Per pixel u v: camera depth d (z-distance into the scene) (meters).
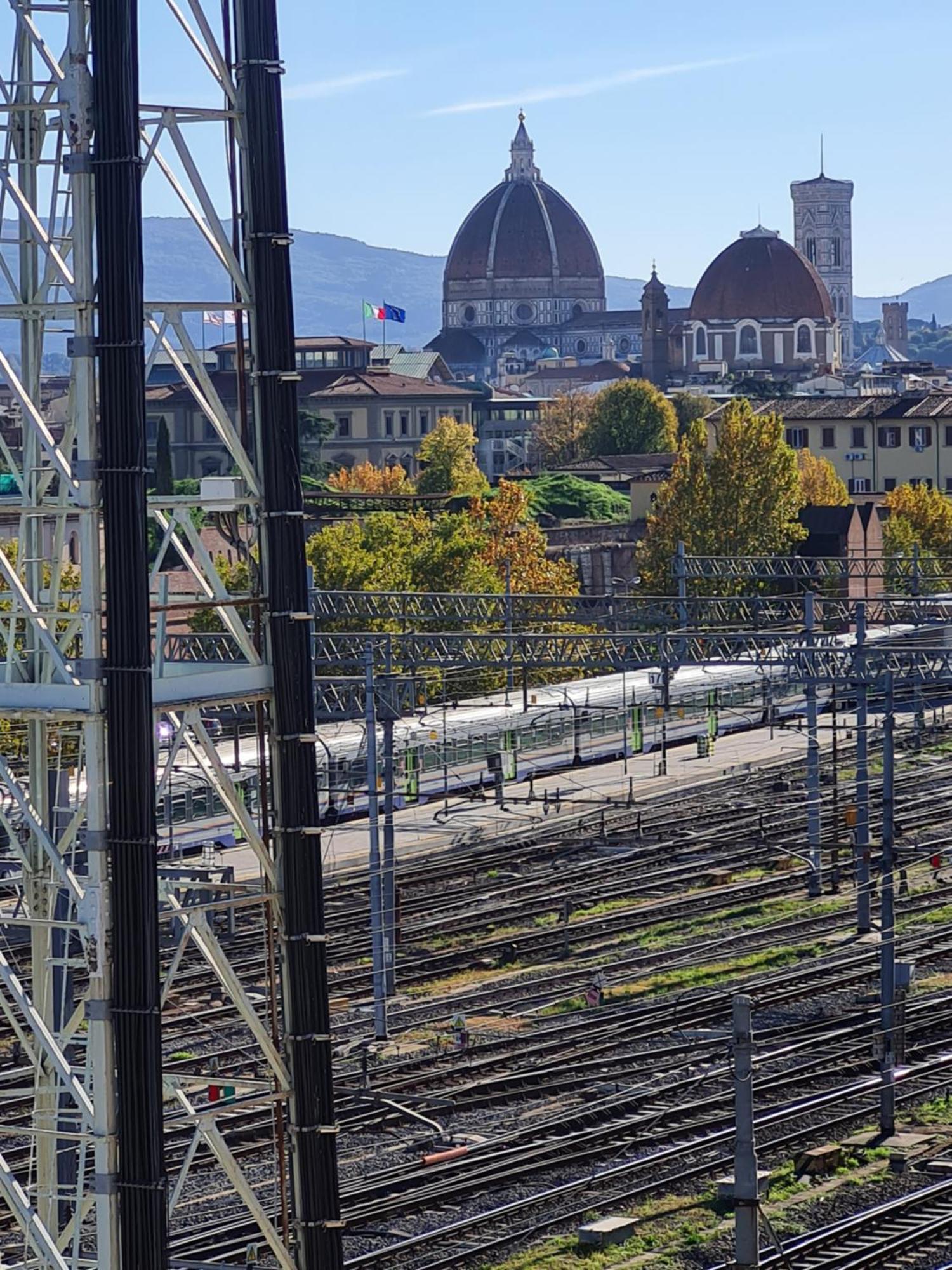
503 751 68.06
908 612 80.50
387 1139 37.75
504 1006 48.03
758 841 66.06
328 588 84.25
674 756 83.31
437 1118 38.94
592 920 56.81
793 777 78.62
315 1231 23.98
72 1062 39.75
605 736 79.56
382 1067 42.38
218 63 23.56
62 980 26.11
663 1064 42.28
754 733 89.44
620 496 154.00
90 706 22.39
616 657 68.12
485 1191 34.19
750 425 107.25
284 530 23.86
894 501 123.31
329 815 67.44
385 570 84.88
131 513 22.23
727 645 85.69
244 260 24.09
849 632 68.25
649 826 69.12
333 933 55.69
